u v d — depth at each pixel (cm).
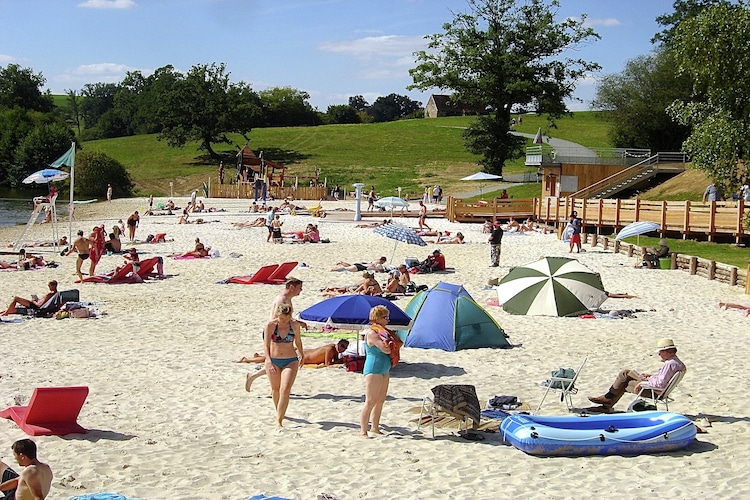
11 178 9900
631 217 3909
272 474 941
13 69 13912
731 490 899
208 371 1460
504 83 6775
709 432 1117
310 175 9256
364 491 889
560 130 11219
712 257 3195
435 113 15900
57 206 7012
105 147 11788
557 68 6881
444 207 6034
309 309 1485
